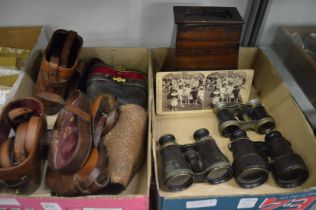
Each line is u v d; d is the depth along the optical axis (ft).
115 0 3.50
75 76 3.28
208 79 3.19
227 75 3.20
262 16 3.66
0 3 3.42
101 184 2.33
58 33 3.26
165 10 3.64
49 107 3.08
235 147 2.78
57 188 2.44
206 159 2.65
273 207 2.64
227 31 2.91
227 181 2.73
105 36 3.88
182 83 3.18
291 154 2.66
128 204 2.31
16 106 2.69
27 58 3.28
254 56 3.80
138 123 2.82
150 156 2.50
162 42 3.97
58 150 2.54
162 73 3.08
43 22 3.67
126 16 3.67
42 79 3.05
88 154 2.39
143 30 3.84
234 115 3.26
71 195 2.40
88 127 2.46
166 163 2.57
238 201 2.49
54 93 3.06
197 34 2.90
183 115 3.44
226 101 3.39
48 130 2.80
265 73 3.56
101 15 3.64
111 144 2.65
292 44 3.50
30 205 2.34
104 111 2.71
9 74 3.37
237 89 3.33
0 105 3.09
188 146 2.86
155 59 3.76
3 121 2.56
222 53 3.08
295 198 2.48
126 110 2.87
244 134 2.92
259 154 2.78
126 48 3.62
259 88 3.74
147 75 3.63
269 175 2.77
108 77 3.33
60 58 3.07
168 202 2.41
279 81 3.24
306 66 3.21
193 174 2.57
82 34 3.83
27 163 2.32
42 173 2.71
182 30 2.86
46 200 2.24
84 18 3.66
